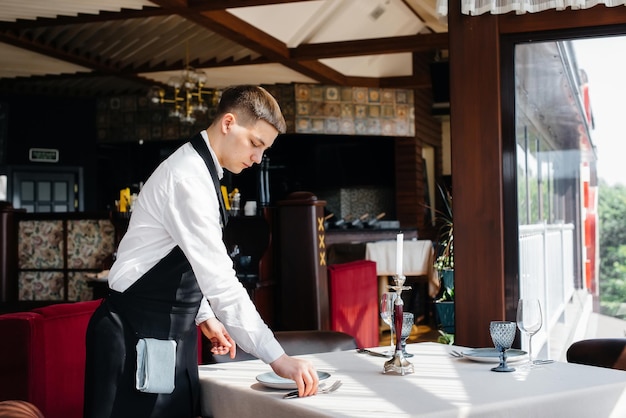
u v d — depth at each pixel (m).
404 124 11.66
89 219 6.96
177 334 2.07
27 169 11.32
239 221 5.43
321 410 1.72
